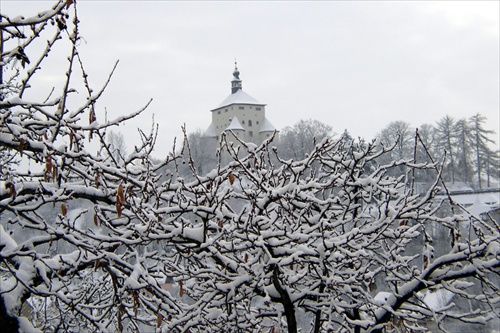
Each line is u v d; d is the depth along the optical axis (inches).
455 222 319.9
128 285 245.4
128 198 268.1
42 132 249.4
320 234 292.5
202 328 323.6
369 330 307.3
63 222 256.4
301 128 2529.5
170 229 284.2
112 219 298.5
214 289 303.1
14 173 270.4
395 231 312.7
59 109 218.4
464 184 2950.3
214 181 292.4
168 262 310.8
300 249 289.6
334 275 316.2
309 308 343.6
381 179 346.6
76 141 231.9
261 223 296.2
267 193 287.6
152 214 271.7
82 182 301.6
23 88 214.2
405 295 310.2
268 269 295.9
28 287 212.5
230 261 301.7
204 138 2356.1
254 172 305.7
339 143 361.4
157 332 283.6
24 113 249.1
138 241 275.1
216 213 288.0
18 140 212.2
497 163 3115.2
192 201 293.6
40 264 239.8
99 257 253.4
